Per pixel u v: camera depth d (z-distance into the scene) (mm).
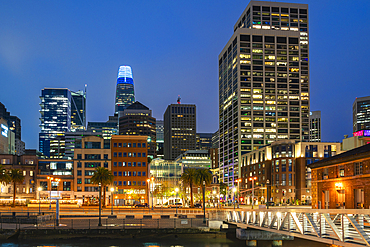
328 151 170500
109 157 157250
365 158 66250
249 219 62969
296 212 43781
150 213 99688
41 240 67500
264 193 183250
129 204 151375
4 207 123875
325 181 81188
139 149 158500
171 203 159625
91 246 63562
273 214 52156
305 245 65375
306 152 170000
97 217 87250
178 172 190000
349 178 71125
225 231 71750
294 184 170375
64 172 160875
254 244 65938
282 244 66125
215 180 198125
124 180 155500
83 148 157625
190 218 80438
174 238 70250
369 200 64562
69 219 80438
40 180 156000
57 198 72938
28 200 147750
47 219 80812
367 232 33125
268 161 186250
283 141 176625
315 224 38219
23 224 74812
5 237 67688
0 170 131125
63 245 63969
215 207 136500
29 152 191750
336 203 77062
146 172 157125
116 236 68938
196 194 179875
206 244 66375
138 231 69375
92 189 156000
